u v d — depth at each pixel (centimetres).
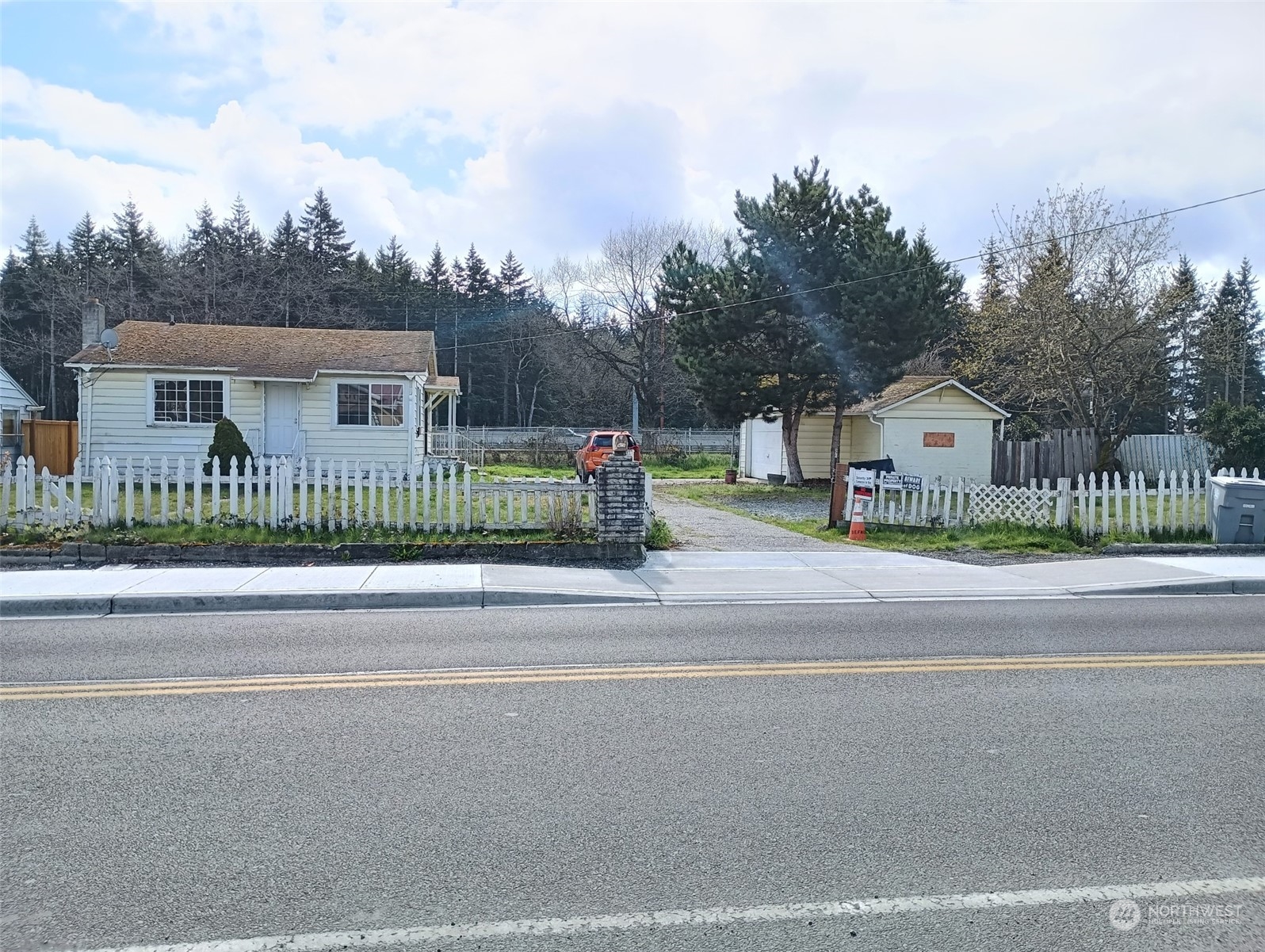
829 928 329
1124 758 500
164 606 937
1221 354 2945
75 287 5391
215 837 399
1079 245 2750
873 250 2389
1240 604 998
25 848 387
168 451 2191
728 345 2550
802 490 2689
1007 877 367
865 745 520
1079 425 2848
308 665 700
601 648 763
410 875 366
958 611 945
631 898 349
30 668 685
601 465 1262
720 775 473
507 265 7700
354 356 2345
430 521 1302
